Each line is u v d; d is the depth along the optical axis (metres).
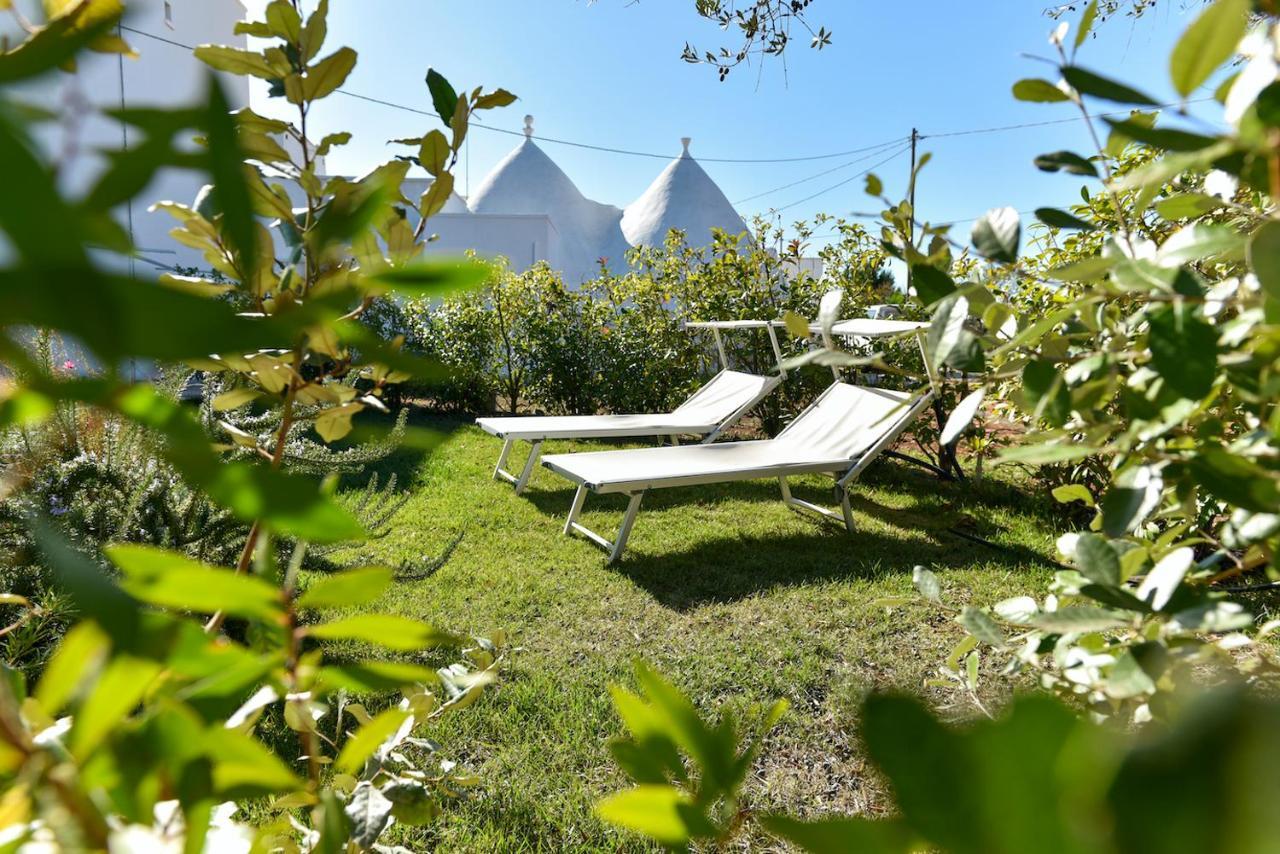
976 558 4.36
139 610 0.18
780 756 2.51
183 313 0.12
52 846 0.28
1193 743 0.12
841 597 3.80
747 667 3.09
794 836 0.15
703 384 8.62
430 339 9.45
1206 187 0.65
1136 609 0.46
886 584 3.96
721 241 8.27
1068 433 0.64
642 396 8.95
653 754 0.34
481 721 2.60
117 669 0.24
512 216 17.73
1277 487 0.42
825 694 2.87
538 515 5.27
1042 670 0.82
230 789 0.30
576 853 2.04
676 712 0.32
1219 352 0.47
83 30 0.19
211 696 0.28
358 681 0.38
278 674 0.38
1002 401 2.26
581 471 4.64
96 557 1.80
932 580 0.95
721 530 4.98
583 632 3.41
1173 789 0.12
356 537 0.19
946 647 3.24
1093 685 0.67
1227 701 0.12
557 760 2.43
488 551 4.45
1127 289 0.50
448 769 0.96
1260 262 0.35
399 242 0.60
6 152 0.11
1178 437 0.61
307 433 3.50
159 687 0.36
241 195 0.15
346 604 0.30
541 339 9.34
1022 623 0.74
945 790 0.13
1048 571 4.07
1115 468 0.64
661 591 3.90
